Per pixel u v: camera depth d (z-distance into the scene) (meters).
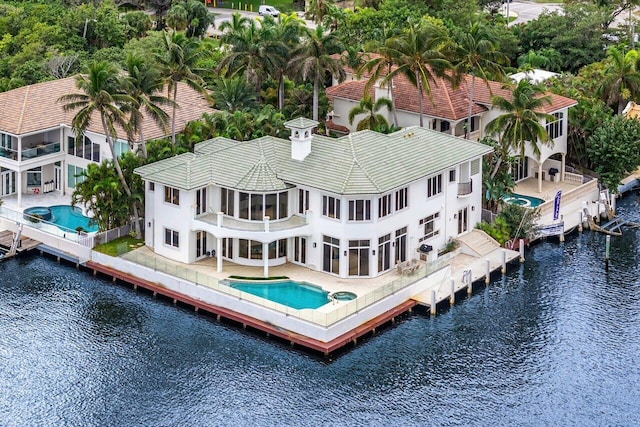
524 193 109.62
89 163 102.81
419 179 90.50
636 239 102.44
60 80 111.19
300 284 87.94
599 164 111.88
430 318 85.81
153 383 76.62
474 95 113.88
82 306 87.94
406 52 105.81
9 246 97.25
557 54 148.00
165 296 88.56
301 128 89.50
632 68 120.38
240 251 91.19
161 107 108.31
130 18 153.12
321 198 88.12
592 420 72.12
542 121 107.00
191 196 89.62
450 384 76.44
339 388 75.88
